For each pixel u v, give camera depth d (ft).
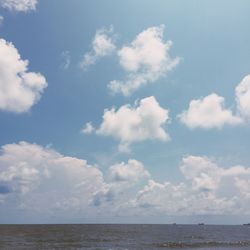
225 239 302.25
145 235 352.90
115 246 218.18
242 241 271.08
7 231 412.36
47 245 225.76
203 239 296.92
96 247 212.43
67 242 250.37
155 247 213.66
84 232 404.16
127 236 329.93
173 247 214.69
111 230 477.36
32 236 317.63
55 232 398.01
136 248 206.39
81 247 212.64
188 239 294.05
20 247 211.41
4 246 216.95
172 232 444.55
